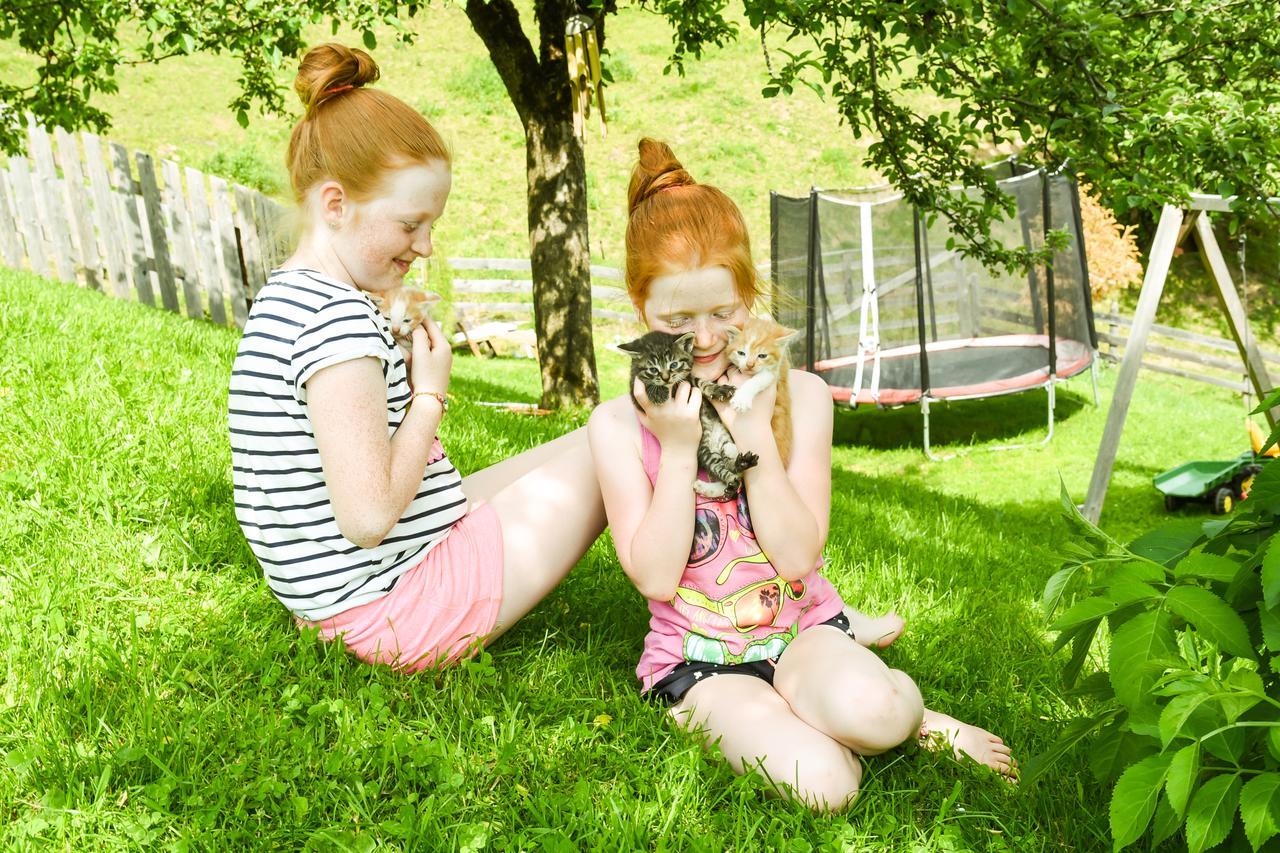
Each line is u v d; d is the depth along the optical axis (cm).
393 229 238
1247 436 1444
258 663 251
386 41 2458
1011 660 337
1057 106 637
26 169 1065
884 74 690
